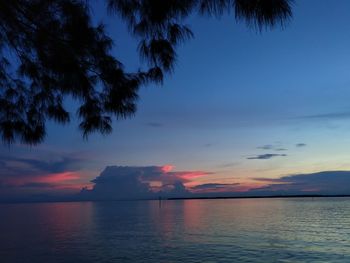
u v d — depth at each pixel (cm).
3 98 557
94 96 544
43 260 3058
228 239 4322
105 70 521
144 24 421
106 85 536
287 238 4312
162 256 3180
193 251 3431
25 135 558
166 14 382
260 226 6012
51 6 478
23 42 504
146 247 3738
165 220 8062
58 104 562
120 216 10181
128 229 5853
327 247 3553
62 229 5994
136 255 3250
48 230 5828
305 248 3509
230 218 8394
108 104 538
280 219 7762
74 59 512
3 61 543
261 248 3547
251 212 11331
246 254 3209
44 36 484
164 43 436
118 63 526
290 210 12419
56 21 484
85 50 507
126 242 4159
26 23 470
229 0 327
